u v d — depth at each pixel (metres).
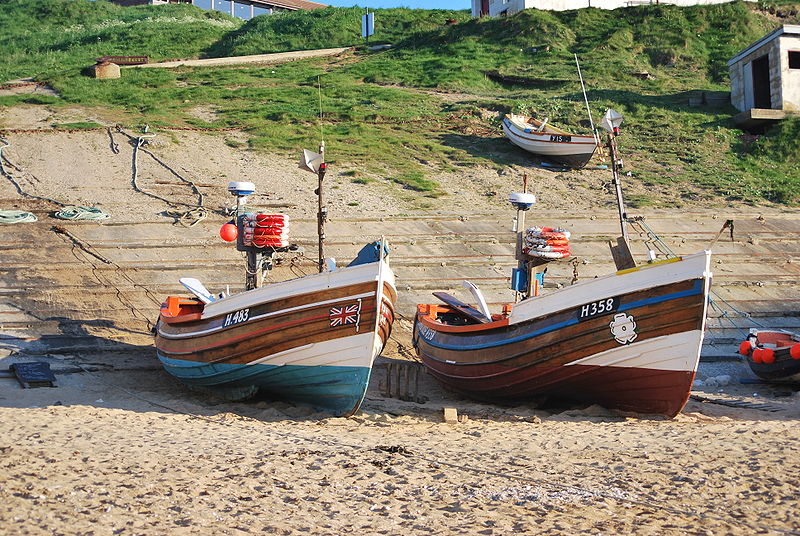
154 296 25.19
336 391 17.22
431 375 21.53
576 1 66.12
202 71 58.81
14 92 51.16
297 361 17.03
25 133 40.06
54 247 27.58
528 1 65.44
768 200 37.00
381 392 20.44
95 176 34.97
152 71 57.88
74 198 32.19
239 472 11.88
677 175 39.78
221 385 18.45
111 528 9.23
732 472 11.83
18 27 81.88
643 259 29.34
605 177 39.47
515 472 12.12
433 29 70.25
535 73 54.69
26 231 28.66
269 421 16.95
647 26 61.97
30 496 10.21
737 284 28.00
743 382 22.50
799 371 20.86
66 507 9.87
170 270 26.72
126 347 22.42
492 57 59.03
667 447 13.79
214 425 15.98
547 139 40.03
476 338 19.00
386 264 17.36
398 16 76.50
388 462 12.68
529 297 19.12
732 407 19.39
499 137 44.06
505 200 35.62
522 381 18.16
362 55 65.00
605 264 28.98
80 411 16.48
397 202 34.31
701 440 14.33
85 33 76.69
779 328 25.45
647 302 16.38
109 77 55.75
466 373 19.30
